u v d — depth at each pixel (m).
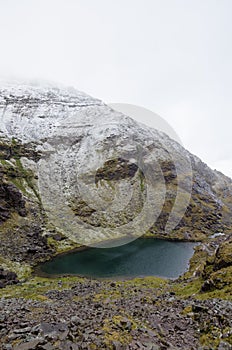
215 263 46.47
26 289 59.09
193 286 46.16
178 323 21.36
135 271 84.62
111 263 95.56
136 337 16.72
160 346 16.19
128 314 22.70
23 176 177.12
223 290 32.47
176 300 30.77
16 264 93.56
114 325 17.72
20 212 135.00
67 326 15.75
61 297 38.41
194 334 19.42
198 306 23.81
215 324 19.75
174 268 86.44
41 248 111.94
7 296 50.59
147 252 111.62
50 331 15.15
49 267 93.38
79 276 80.25
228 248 46.62
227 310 21.92
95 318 19.14
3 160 183.75
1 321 17.91
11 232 117.44
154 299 32.25
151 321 21.12
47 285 63.72
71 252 113.75
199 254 94.75
